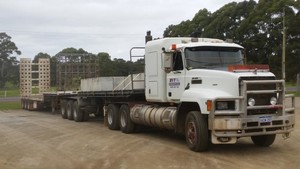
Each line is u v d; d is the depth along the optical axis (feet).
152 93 44.96
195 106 38.29
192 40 42.42
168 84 42.22
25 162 33.73
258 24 136.26
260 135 36.45
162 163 31.86
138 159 33.65
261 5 138.10
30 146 41.98
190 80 38.58
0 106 121.49
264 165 30.42
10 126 62.34
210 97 34.14
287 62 136.15
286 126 35.47
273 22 134.72
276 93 35.32
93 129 56.08
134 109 49.34
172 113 40.37
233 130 33.63
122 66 66.33
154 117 44.04
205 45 39.52
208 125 34.63
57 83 87.25
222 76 35.37
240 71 35.42
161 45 43.16
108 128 56.49
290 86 208.85
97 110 68.33
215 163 31.35
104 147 40.19
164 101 42.98
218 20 147.64
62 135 50.03
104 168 30.53
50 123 66.23
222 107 34.24
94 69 85.87
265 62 138.82
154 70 44.50
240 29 138.72
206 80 36.73
